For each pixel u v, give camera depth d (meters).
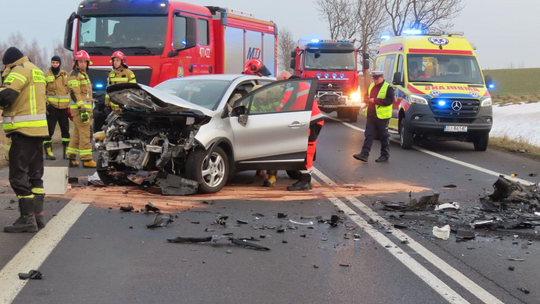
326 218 7.14
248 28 18.14
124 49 14.15
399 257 5.59
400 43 16.12
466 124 14.13
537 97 30.20
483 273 5.17
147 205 7.29
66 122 12.08
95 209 7.35
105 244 5.84
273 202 8.02
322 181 9.91
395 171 11.13
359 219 7.10
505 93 40.97
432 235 6.41
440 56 15.45
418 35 16.20
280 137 9.13
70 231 6.29
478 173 11.00
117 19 14.25
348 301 4.45
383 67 17.47
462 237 6.30
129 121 8.76
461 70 15.31
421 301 4.47
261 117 9.05
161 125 8.62
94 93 13.69
